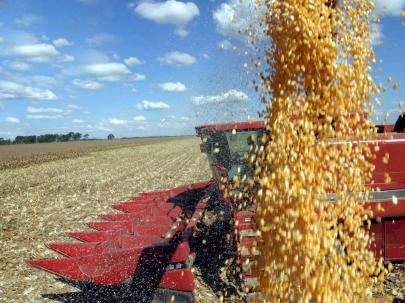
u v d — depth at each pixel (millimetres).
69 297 6312
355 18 4328
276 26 4266
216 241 7734
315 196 3814
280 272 3699
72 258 5535
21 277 7230
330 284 3609
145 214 7957
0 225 11016
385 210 5648
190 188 10320
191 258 5473
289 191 3650
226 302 5633
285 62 4125
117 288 5617
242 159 6590
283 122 3943
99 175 23359
